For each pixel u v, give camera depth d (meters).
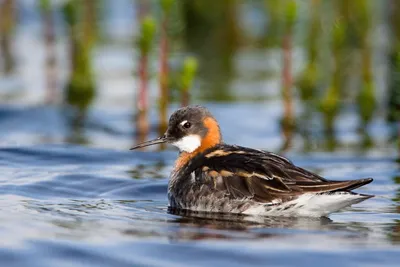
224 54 24.08
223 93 19.48
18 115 17.05
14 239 8.42
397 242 8.58
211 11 24.69
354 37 19.30
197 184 10.50
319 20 18.50
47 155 13.09
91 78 18.64
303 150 14.66
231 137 15.83
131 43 24.39
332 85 16.81
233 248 8.26
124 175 12.09
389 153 14.24
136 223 9.38
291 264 7.77
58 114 17.31
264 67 22.58
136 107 17.95
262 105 18.38
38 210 9.85
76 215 9.67
